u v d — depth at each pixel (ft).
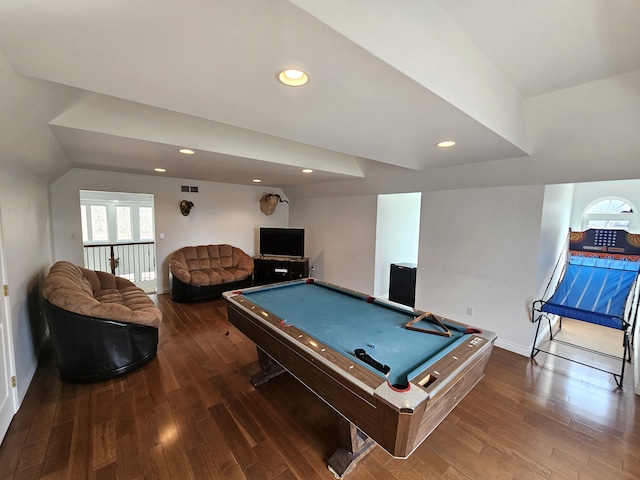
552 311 9.80
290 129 6.57
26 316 8.36
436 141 7.20
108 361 8.32
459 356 5.06
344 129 6.45
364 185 15.15
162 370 9.01
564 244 13.42
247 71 4.00
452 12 4.40
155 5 2.67
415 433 3.91
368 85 4.33
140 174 15.26
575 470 5.67
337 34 3.12
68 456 5.74
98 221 25.12
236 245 19.80
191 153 9.39
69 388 7.98
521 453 6.05
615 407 7.58
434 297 13.16
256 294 9.36
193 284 15.34
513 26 4.65
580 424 6.93
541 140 8.00
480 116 5.63
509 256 10.71
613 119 6.61
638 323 11.98
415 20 4.00
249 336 7.60
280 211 21.75
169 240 17.06
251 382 8.23
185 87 4.53
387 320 7.16
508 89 6.56
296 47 3.40
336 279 18.19
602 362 10.00
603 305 9.54
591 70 5.79
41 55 3.60
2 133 5.62
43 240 11.16
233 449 6.01
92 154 9.77
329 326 6.76
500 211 10.84
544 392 8.21
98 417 6.86
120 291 12.61
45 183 11.76
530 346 10.44
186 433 6.41
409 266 15.21
